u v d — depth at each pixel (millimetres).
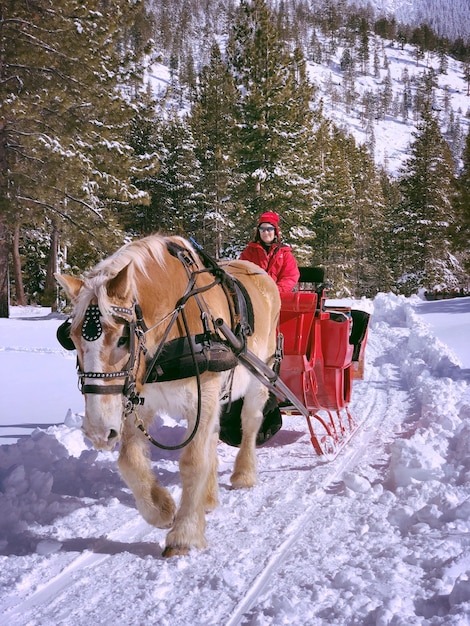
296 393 6605
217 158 39156
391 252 58719
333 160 47094
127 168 23703
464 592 3293
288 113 33875
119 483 5758
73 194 23250
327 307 8539
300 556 4219
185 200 42469
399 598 3373
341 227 46344
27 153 22141
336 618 3338
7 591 3814
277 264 7156
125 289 3863
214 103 42438
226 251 42375
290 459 6605
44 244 35000
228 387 5039
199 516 4422
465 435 6316
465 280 49750
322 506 5188
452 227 37188
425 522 4645
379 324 19234
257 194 33969
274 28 33781
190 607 3588
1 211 21328
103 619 3488
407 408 8867
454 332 16375
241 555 4289
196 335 4398
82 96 22359
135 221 41188
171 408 4434
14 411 8570
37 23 21734
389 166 177125
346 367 7281
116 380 3740
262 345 5742
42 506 5043
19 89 21656
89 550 4406
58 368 12117
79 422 7465
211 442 5086
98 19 22734
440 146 52844
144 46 24062
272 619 3354
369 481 5793
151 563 4188
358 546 4348
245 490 5637
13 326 20125
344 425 7980
